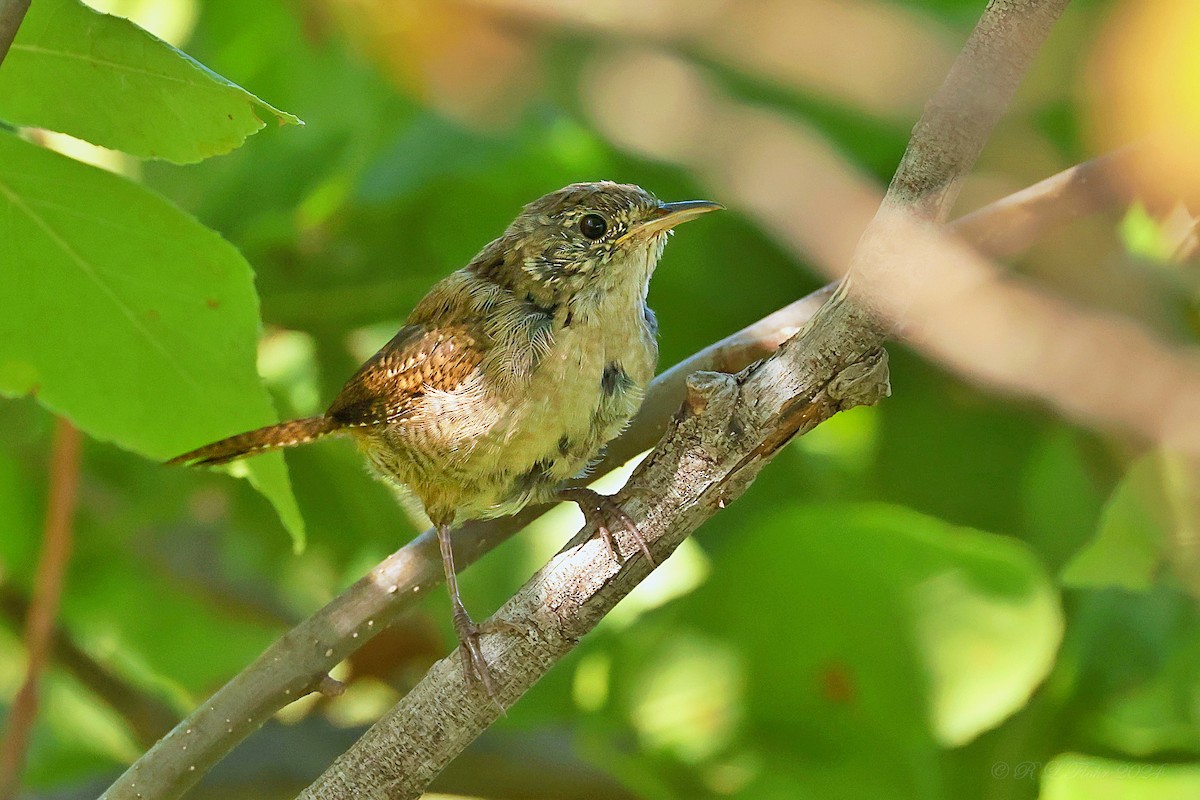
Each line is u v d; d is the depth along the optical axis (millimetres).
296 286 10422
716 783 9016
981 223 6477
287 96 10094
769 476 10859
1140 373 8320
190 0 9859
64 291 6492
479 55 9617
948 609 8766
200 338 6707
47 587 8555
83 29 5348
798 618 9000
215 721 6633
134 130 5777
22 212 6180
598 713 9391
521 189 10602
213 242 6305
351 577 11180
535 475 7852
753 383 5730
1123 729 9016
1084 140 9070
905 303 5359
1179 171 6336
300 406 10625
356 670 10812
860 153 10164
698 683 9219
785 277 10805
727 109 9531
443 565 7230
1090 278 8945
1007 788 8883
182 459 7258
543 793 9375
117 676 10242
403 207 10453
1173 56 7305
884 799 8852
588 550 6008
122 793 6516
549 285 7969
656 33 9508
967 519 10680
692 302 10844
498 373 7641
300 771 9438
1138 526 7582
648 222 8055
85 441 11133
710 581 9148
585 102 9711
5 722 11172
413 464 7898
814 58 9117
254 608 11672
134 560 11523
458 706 6094
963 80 4996
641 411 7828
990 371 8570
